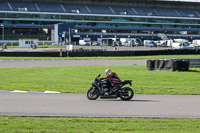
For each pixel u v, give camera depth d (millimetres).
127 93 23625
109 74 23453
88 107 20688
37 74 43688
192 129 14742
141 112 19094
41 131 14102
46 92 28094
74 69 50406
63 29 143250
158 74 43344
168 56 92000
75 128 14719
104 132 14023
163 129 14703
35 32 178000
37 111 19141
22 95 26234
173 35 195250
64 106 21000
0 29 170875
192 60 56812
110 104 21953
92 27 186750
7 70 49562
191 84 34625
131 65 59312
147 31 198750
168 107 20969
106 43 154750
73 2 192875
